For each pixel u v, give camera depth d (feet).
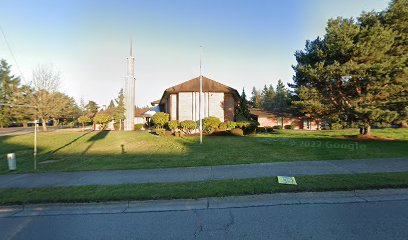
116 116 126.52
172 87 85.92
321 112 53.93
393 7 44.78
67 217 15.15
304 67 50.34
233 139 57.41
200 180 21.56
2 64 137.90
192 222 13.83
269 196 17.52
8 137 70.18
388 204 15.69
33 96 93.81
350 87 48.57
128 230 13.08
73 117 162.91
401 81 42.98
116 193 18.28
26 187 20.83
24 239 12.43
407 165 25.55
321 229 12.43
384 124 46.50
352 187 18.16
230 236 12.00
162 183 20.86
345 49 44.52
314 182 19.62
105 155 37.86
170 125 72.59
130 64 114.62
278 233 12.14
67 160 34.17
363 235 11.68
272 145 44.45
